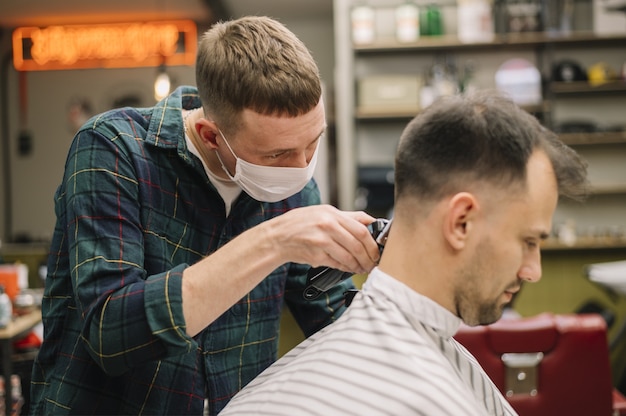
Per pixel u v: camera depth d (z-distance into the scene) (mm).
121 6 6562
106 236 1161
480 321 929
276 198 1319
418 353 871
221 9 6723
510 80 4945
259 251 1063
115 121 1268
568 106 5125
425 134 901
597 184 5090
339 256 1042
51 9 6574
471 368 952
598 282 3828
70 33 7035
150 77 7109
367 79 4969
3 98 7121
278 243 1061
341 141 4980
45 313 1322
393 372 859
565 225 4871
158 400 1287
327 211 1065
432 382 842
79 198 1183
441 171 884
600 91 5082
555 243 4758
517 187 870
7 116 7133
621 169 5090
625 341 4066
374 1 5172
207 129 1228
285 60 1149
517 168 865
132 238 1194
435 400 827
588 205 5090
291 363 967
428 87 4980
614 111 5105
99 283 1116
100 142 1223
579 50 5137
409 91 4949
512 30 4977
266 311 1425
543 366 2033
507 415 1033
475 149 866
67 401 1254
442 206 893
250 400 980
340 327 940
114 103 7121
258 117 1146
